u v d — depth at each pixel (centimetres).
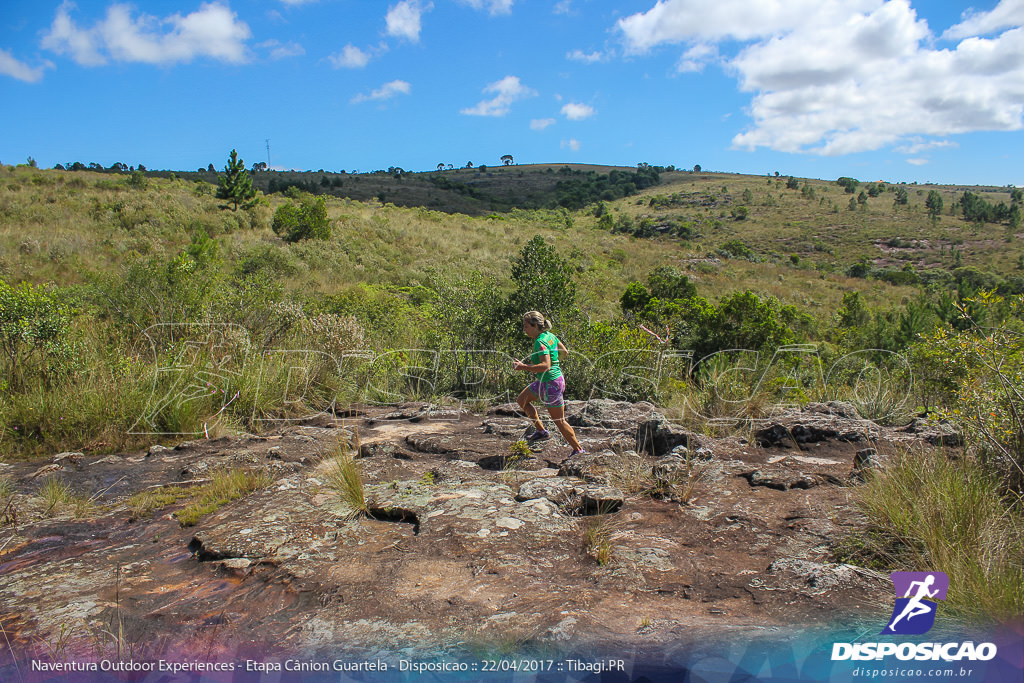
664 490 379
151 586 267
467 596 251
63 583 270
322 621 232
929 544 274
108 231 2234
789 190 15025
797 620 224
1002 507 310
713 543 305
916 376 682
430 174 16925
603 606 240
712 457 455
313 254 2316
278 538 306
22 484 420
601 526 321
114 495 398
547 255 921
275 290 952
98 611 243
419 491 375
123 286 876
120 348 725
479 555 288
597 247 4381
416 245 3131
